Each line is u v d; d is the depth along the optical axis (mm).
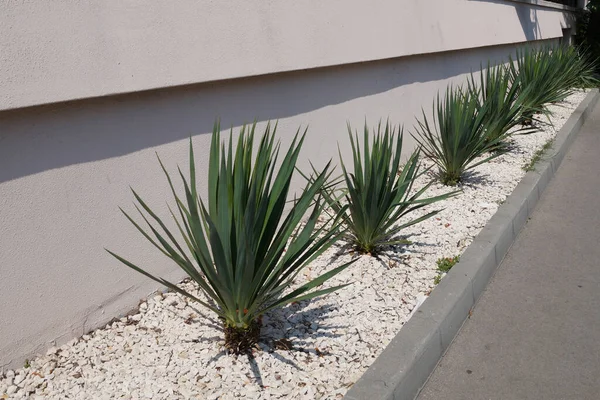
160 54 3416
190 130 3740
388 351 3152
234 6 3945
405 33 6359
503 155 7227
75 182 3082
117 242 3348
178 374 2936
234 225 2812
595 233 5270
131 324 3361
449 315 3578
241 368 2990
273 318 3436
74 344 3141
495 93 6758
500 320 3861
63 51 2904
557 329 3734
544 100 8820
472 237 4715
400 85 6488
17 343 2898
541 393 3137
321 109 5082
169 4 3469
